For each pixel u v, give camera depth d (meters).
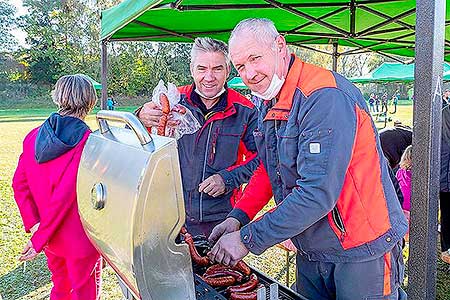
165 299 1.02
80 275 2.43
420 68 0.95
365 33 4.25
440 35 0.93
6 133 18.12
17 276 4.02
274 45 1.30
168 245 1.02
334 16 3.70
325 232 1.39
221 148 2.24
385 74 12.41
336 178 1.21
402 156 2.92
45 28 36.84
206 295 1.25
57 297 2.58
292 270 4.05
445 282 3.77
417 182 0.98
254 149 2.24
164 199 0.99
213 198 2.25
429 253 0.99
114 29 2.99
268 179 1.73
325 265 1.47
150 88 35.47
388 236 1.38
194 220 2.25
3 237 5.14
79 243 2.36
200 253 1.59
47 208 2.32
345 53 6.09
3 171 9.82
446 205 3.86
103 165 1.16
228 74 2.20
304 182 1.22
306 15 3.42
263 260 4.35
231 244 1.30
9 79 36.84
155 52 35.38
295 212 1.21
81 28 36.88
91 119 15.30
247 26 1.30
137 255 0.96
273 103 1.46
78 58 36.78
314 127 1.22
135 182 0.95
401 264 1.53
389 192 1.40
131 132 1.24
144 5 2.17
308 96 1.27
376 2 3.21
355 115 1.25
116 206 1.02
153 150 0.97
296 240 1.50
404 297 1.59
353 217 1.35
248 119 2.26
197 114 2.20
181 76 35.66
